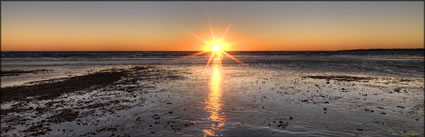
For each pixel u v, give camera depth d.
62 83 24.59
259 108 12.88
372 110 12.36
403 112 12.02
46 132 9.70
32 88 21.48
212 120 10.81
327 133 9.14
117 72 37.28
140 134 9.21
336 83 22.73
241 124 10.21
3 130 10.05
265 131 9.36
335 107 13.07
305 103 14.04
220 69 42.69
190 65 57.03
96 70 43.25
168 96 16.38
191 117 11.31
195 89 19.25
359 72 34.66
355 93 17.27
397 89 19.05
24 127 10.41
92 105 14.15
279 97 15.82
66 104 14.60
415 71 34.97
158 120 10.91
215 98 15.55
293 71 37.19
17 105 14.66
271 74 32.28
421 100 14.79
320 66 48.59
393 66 45.09
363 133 9.15
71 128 10.11
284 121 10.59
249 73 33.94
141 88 20.25
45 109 13.47
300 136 8.84
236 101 14.62
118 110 12.80
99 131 9.67
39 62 72.56
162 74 33.34
